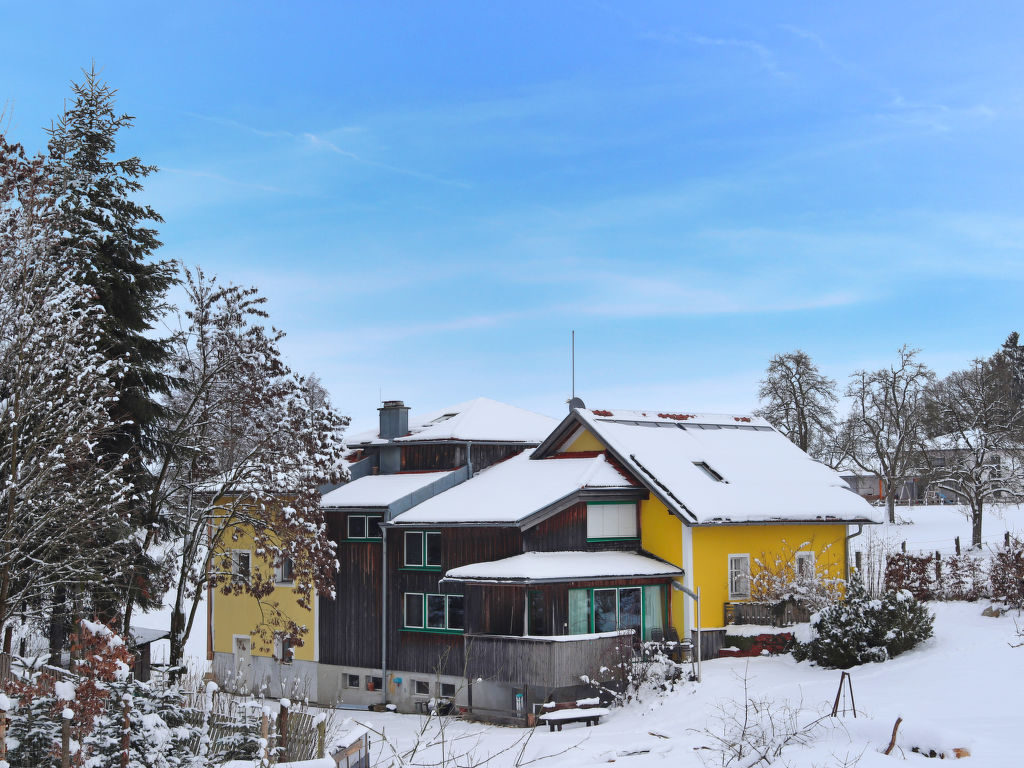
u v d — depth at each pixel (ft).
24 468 66.08
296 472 89.04
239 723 54.03
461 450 112.68
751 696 71.92
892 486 196.75
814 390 199.82
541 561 90.02
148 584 84.43
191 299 88.48
